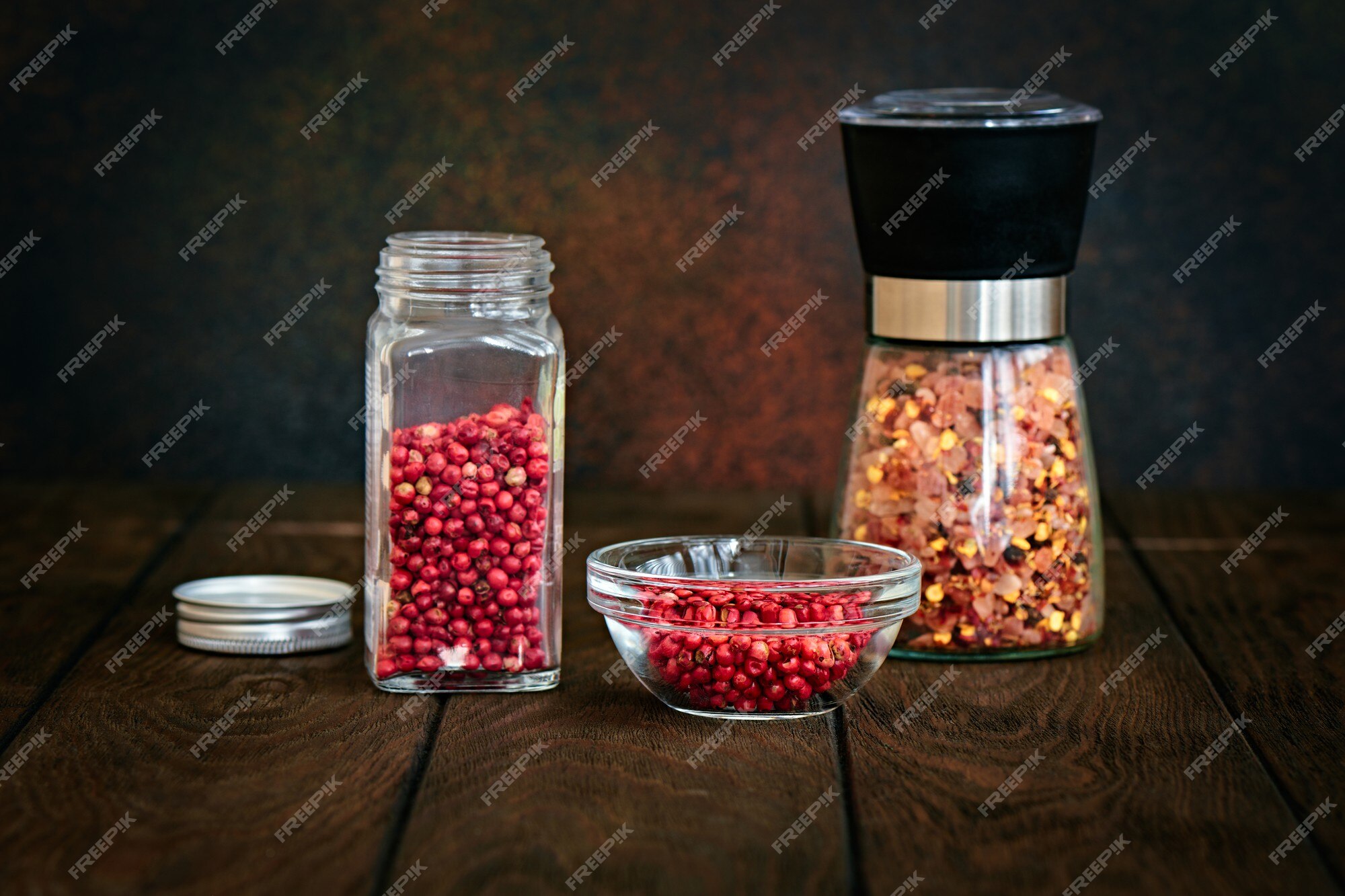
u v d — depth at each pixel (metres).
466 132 1.52
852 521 1.00
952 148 0.92
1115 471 1.58
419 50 1.51
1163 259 1.54
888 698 0.92
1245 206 1.53
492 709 0.90
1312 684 0.95
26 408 1.59
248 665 1.00
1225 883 0.66
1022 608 0.98
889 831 0.71
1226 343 1.56
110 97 1.53
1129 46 1.50
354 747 0.83
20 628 1.08
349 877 0.66
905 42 1.50
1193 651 1.03
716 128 1.52
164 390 1.59
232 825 0.72
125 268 1.56
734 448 1.59
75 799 0.75
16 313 1.57
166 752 0.82
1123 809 0.74
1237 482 1.58
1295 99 1.50
